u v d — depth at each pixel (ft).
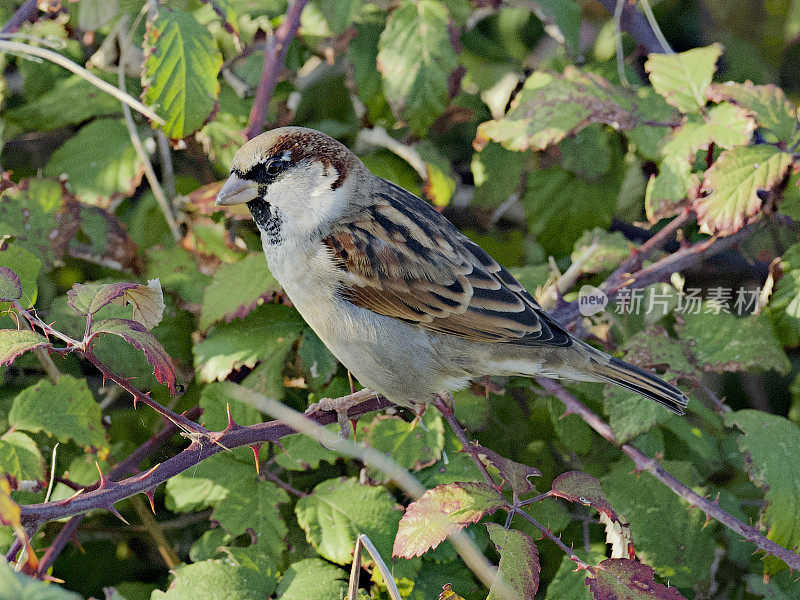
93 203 20.47
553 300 20.88
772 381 26.68
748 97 19.38
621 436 18.37
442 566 18.40
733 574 20.99
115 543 21.71
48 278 21.45
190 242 21.54
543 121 20.34
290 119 23.68
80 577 21.45
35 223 19.80
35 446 15.98
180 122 18.53
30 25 21.47
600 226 24.27
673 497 19.17
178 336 21.06
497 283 19.43
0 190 19.92
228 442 14.65
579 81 20.93
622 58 24.20
